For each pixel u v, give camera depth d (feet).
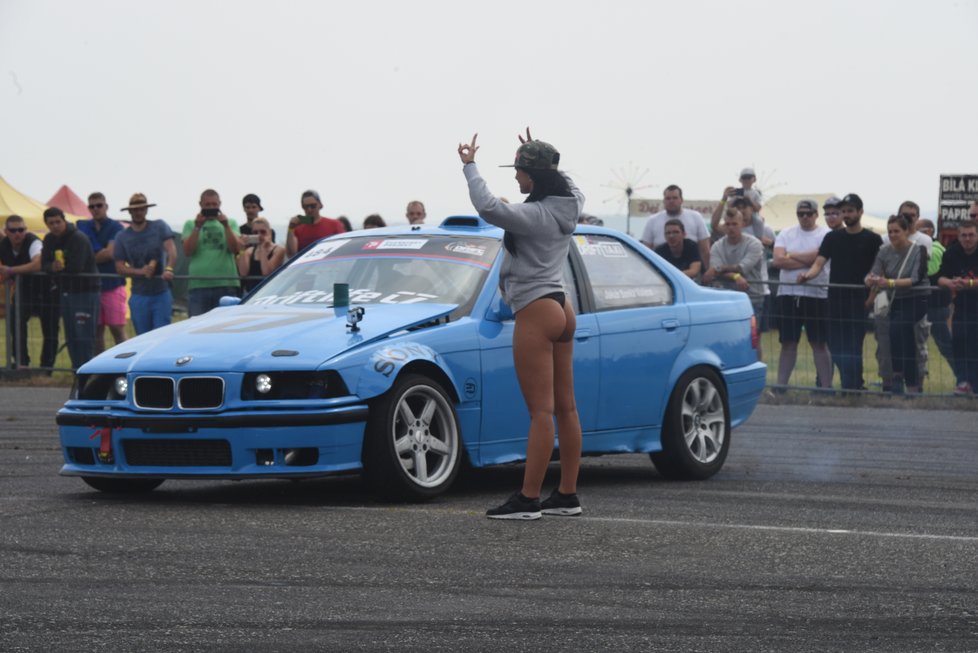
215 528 37.50
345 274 48.47
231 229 92.43
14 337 93.71
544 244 39.37
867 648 25.67
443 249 48.34
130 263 90.53
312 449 41.16
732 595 29.76
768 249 101.55
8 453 56.54
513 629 26.78
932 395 82.58
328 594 29.55
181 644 25.55
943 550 34.88
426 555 33.76
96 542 35.32
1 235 98.43
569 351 40.29
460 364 44.27
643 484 49.60
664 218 88.63
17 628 26.63
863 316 83.56
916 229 90.89
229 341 42.91
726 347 53.47
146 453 42.29
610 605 28.78
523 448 46.60
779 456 58.44
